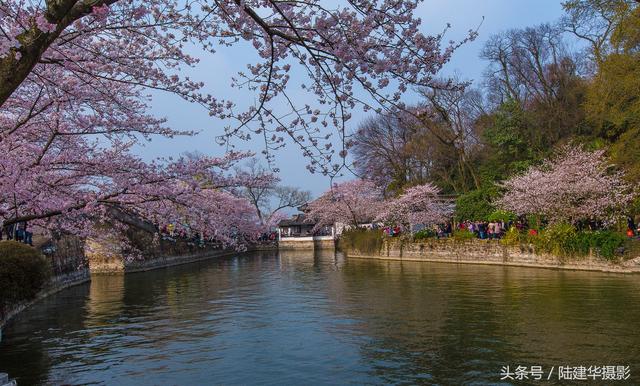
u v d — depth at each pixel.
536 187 30.94
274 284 27.75
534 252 31.83
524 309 17.30
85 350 13.61
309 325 16.06
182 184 9.76
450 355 12.30
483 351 12.52
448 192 49.16
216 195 10.82
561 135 37.62
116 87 9.53
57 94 8.90
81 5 5.42
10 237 19.64
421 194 44.16
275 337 14.55
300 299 21.66
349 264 41.31
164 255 43.84
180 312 19.12
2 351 13.66
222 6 5.87
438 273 30.47
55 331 16.02
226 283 28.95
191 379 11.06
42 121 9.65
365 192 56.09
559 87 39.12
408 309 18.28
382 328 15.30
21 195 8.95
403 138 49.12
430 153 46.28
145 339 14.72
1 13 6.27
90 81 8.67
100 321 17.58
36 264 17.75
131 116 9.80
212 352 13.14
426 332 14.62
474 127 45.50
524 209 32.12
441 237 42.69
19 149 9.50
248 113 7.38
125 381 11.03
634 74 25.52
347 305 19.62
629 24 25.39
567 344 12.78
